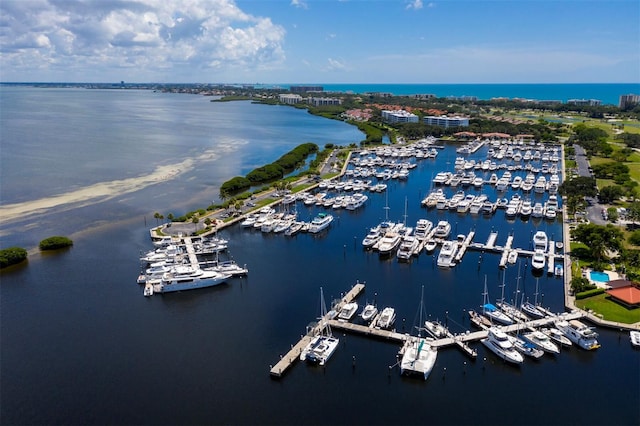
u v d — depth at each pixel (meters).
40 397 85.19
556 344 99.75
